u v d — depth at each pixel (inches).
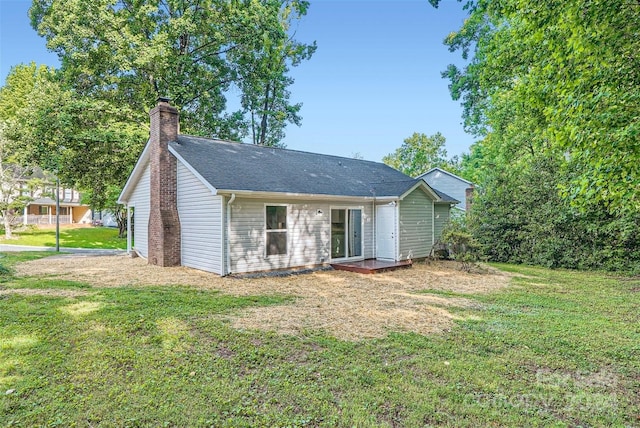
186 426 121.5
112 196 1063.6
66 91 681.6
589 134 185.6
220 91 878.4
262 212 447.5
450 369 168.4
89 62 693.3
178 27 713.0
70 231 1328.7
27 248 883.4
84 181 772.0
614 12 177.0
